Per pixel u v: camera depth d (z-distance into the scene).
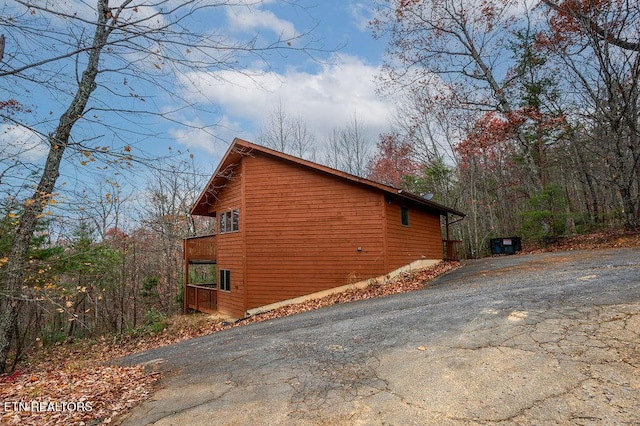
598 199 20.11
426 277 11.28
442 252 16.52
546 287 6.30
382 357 4.34
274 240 12.36
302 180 12.26
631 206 13.42
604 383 2.98
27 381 6.49
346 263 11.63
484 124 18.47
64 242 9.55
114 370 6.15
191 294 17.23
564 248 14.21
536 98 17.61
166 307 21.03
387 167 29.08
